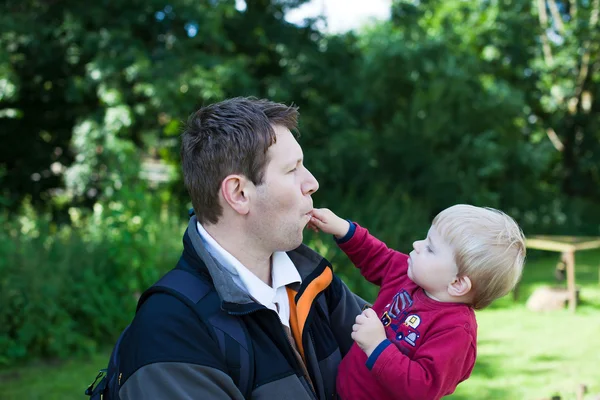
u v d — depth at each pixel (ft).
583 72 53.67
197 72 27.09
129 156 26.22
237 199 4.25
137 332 3.82
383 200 30.83
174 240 20.98
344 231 5.50
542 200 43.75
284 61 32.81
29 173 32.78
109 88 27.17
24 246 18.10
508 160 39.93
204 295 3.99
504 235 4.85
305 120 32.01
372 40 37.29
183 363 3.64
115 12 28.78
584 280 32.22
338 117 33.06
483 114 36.94
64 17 28.55
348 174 33.17
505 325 21.98
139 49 27.96
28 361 16.84
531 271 35.55
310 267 4.81
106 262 18.92
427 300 4.91
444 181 33.50
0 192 30.66
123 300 18.60
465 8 52.49
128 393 3.66
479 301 4.87
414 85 35.99
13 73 27.89
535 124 54.70
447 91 35.45
